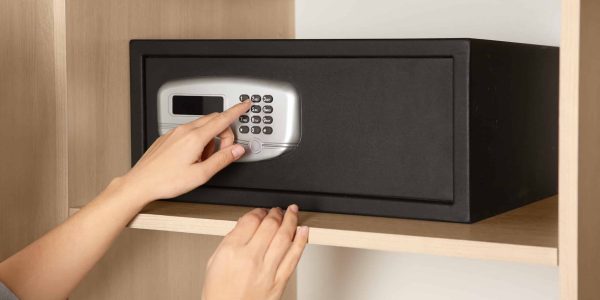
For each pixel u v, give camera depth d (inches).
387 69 35.8
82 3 40.4
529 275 49.6
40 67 40.2
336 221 35.6
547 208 39.2
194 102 40.5
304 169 38.0
